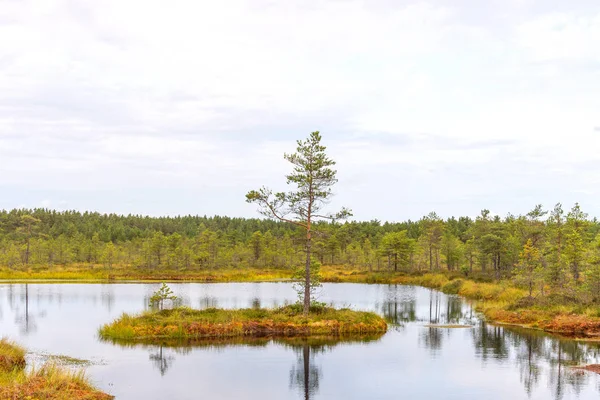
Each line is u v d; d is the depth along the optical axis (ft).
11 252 336.29
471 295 185.26
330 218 117.70
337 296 190.19
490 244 221.66
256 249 353.51
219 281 265.13
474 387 68.90
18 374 59.16
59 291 200.75
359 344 99.35
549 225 229.66
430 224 306.35
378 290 216.54
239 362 83.15
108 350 90.38
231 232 453.17
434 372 76.84
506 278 208.23
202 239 339.57
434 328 118.73
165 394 64.44
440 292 208.03
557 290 141.28
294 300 170.19
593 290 130.41
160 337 102.42
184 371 76.59
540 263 157.89
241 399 63.00
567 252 154.81
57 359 81.66
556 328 114.83
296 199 117.08
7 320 124.77
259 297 181.16
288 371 77.61
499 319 130.62
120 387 67.05
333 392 66.39
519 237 242.78
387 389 68.03
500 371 77.97
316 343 100.01
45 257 341.41
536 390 67.15
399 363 83.25
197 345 96.43
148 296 182.19
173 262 328.29
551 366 80.74
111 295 185.37
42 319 126.52
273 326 108.17
